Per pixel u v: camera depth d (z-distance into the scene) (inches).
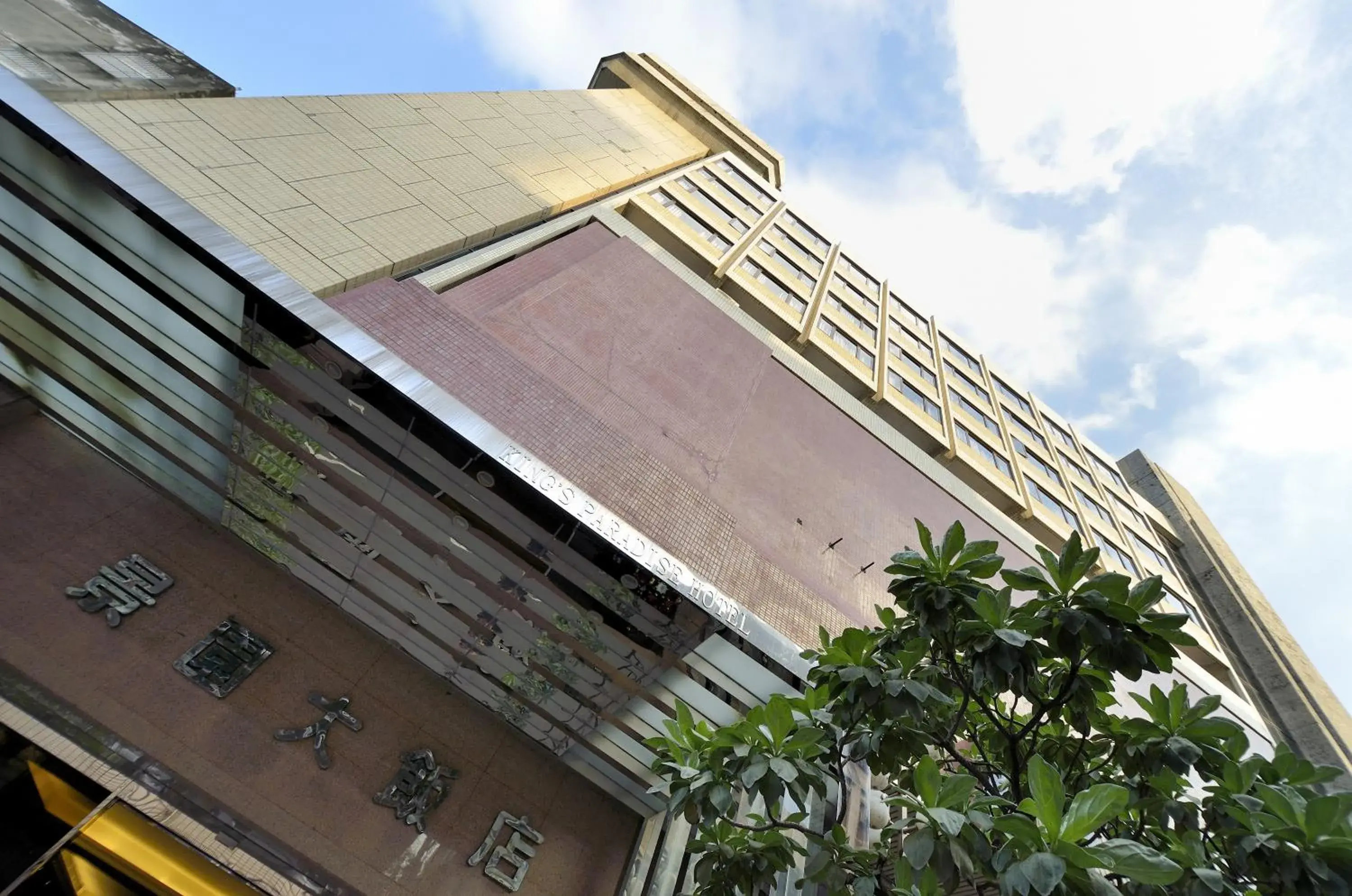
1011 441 1194.6
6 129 305.4
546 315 528.7
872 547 604.7
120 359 372.8
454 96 756.0
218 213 394.0
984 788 239.8
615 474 431.5
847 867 218.8
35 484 378.6
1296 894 177.8
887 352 1088.8
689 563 411.8
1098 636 208.7
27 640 321.7
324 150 510.6
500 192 614.9
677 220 903.7
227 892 300.2
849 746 350.3
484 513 351.6
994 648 217.6
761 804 372.8
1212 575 1418.6
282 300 320.8
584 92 1152.2
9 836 265.6
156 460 397.7
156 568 378.3
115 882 280.1
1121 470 1830.7
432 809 364.2
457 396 396.8
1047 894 149.3
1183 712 226.5
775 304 903.1
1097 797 163.0
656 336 621.3
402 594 392.5
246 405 360.2
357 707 380.5
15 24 407.5
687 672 372.8
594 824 404.2
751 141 1471.5
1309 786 204.7
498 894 353.4
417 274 471.8
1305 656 1251.8
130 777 298.7
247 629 380.5
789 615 436.8
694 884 354.0
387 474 354.3
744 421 620.1
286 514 387.9
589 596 360.5
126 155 344.2
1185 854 187.8
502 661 394.6
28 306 366.9
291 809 332.5
